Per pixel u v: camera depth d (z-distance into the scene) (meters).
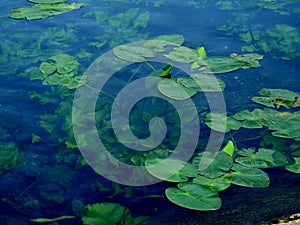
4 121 2.90
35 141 2.79
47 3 4.03
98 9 3.96
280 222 2.36
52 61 3.32
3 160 2.70
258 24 3.74
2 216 2.46
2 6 4.01
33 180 2.61
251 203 2.47
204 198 2.46
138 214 2.45
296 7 3.99
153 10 3.94
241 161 2.65
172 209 2.46
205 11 3.93
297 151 2.74
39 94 3.07
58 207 2.49
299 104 2.98
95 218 2.43
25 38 3.55
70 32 3.63
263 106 2.99
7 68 3.26
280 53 3.42
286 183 2.57
